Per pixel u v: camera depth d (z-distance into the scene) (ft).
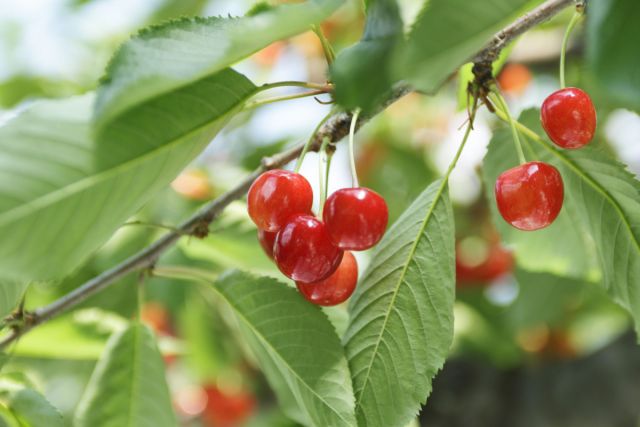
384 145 3.96
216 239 2.60
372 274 2.13
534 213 2.07
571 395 3.41
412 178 3.89
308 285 2.12
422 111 4.04
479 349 3.49
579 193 2.18
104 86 1.88
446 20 1.71
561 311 3.42
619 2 1.76
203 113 2.00
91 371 3.41
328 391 2.11
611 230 2.16
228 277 2.22
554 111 2.07
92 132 1.94
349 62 1.79
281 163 2.21
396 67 1.74
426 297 2.09
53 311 2.24
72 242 1.95
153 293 3.20
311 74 3.73
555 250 2.45
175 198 3.09
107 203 1.96
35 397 2.18
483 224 3.87
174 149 1.98
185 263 3.09
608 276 2.21
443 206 2.10
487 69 2.12
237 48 1.88
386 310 2.10
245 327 2.20
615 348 3.41
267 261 2.60
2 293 2.15
